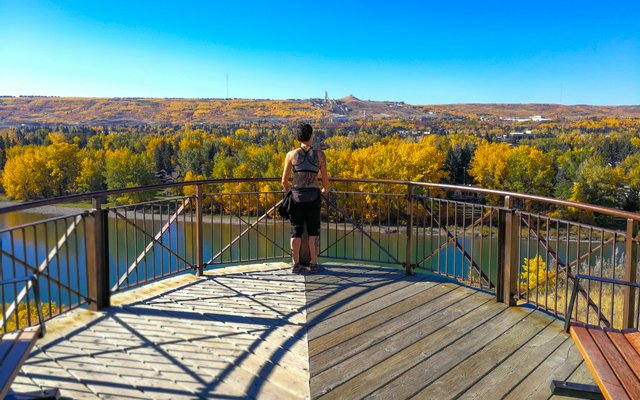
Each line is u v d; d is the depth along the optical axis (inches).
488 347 134.8
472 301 172.7
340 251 967.6
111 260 943.0
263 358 127.0
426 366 123.3
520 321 154.0
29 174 3358.8
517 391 111.5
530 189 2672.2
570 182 2493.8
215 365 122.7
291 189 202.5
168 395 108.1
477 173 2827.3
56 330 142.7
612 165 2982.3
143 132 6456.7
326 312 161.2
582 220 2127.2
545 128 7071.9
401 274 207.8
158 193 2155.5
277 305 167.8
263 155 3090.6
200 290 183.8
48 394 103.7
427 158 2546.8
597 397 108.6
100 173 3388.3
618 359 88.1
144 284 183.9
